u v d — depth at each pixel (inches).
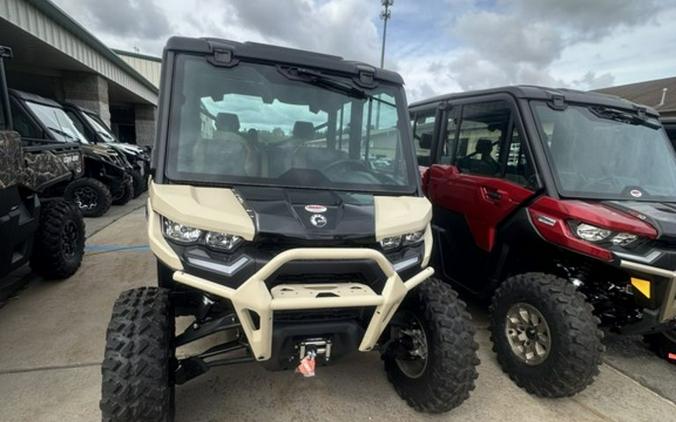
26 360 118.4
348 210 89.7
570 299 109.1
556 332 107.8
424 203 102.3
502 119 145.6
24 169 140.3
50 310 150.7
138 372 76.9
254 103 99.0
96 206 311.6
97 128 382.9
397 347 107.3
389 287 83.4
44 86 544.7
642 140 144.3
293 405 105.4
